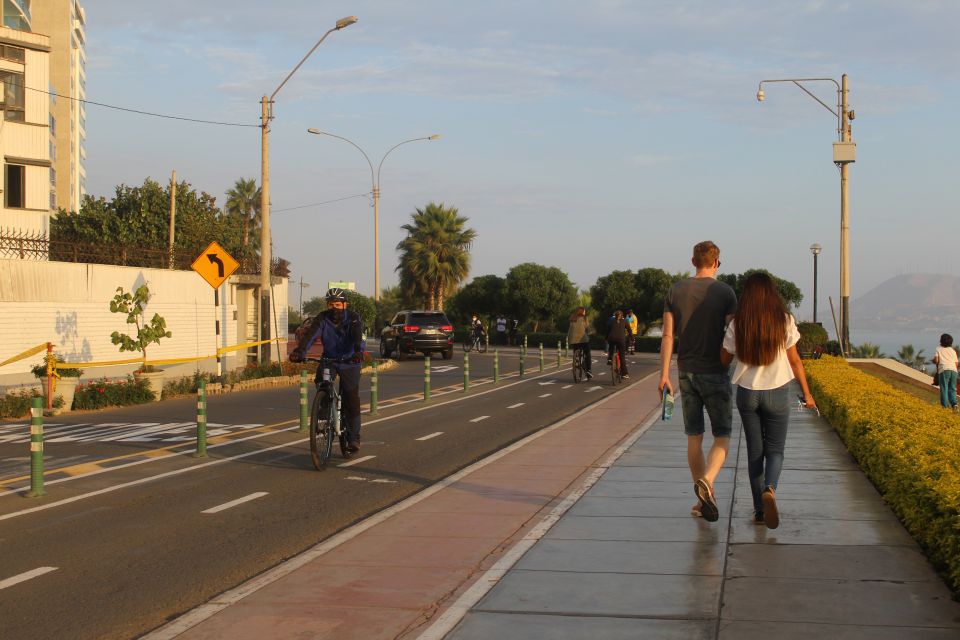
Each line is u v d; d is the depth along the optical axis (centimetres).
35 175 3728
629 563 668
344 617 571
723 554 688
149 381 2242
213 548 782
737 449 1274
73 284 2933
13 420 1862
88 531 845
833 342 3712
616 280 6588
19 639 558
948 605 558
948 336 2452
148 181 5669
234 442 1454
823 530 762
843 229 3397
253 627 554
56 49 8719
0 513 925
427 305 6950
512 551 711
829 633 509
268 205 2961
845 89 3331
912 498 716
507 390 2509
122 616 602
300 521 884
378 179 5606
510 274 7150
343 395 1230
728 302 768
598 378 2973
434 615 573
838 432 1414
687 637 507
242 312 3978
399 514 881
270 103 2944
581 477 1078
